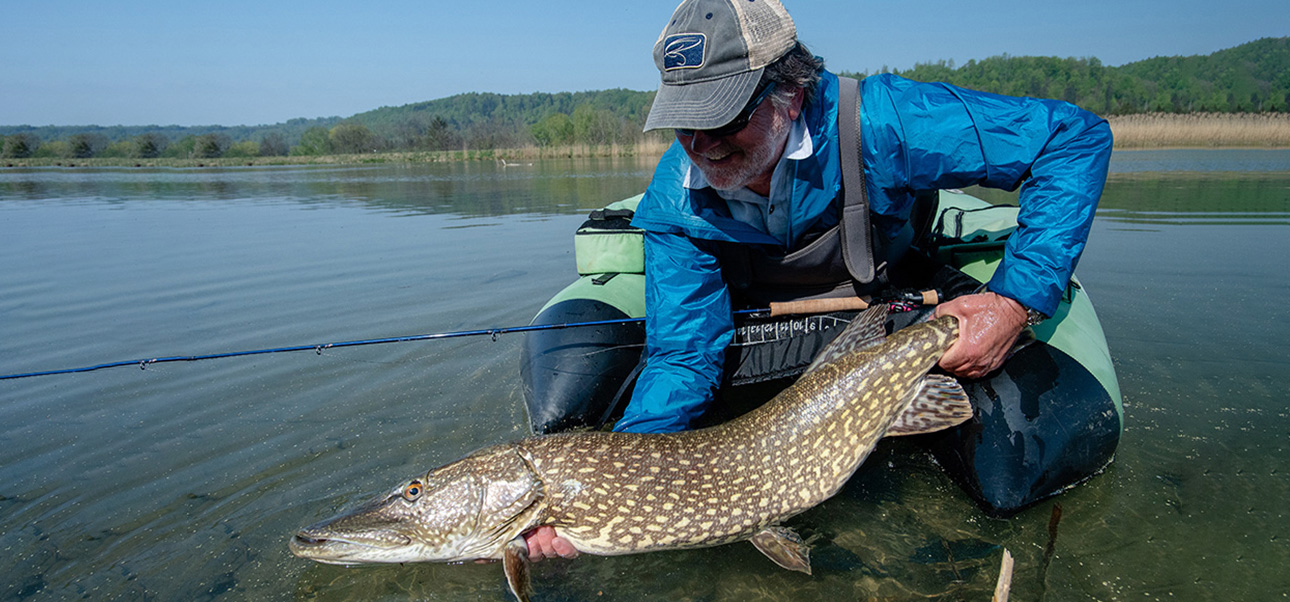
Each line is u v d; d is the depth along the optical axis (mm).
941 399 1197
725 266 1456
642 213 1404
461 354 2012
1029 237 1180
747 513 1109
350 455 1466
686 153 1314
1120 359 1788
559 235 3799
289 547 1162
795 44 1138
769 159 1187
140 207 5918
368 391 1776
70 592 1100
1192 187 4914
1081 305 1529
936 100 1189
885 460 1396
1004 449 1222
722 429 1143
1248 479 1277
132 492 1349
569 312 1658
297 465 1435
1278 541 1124
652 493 1098
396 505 1151
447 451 1474
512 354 2002
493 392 1759
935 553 1139
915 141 1194
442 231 4062
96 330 2229
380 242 3721
